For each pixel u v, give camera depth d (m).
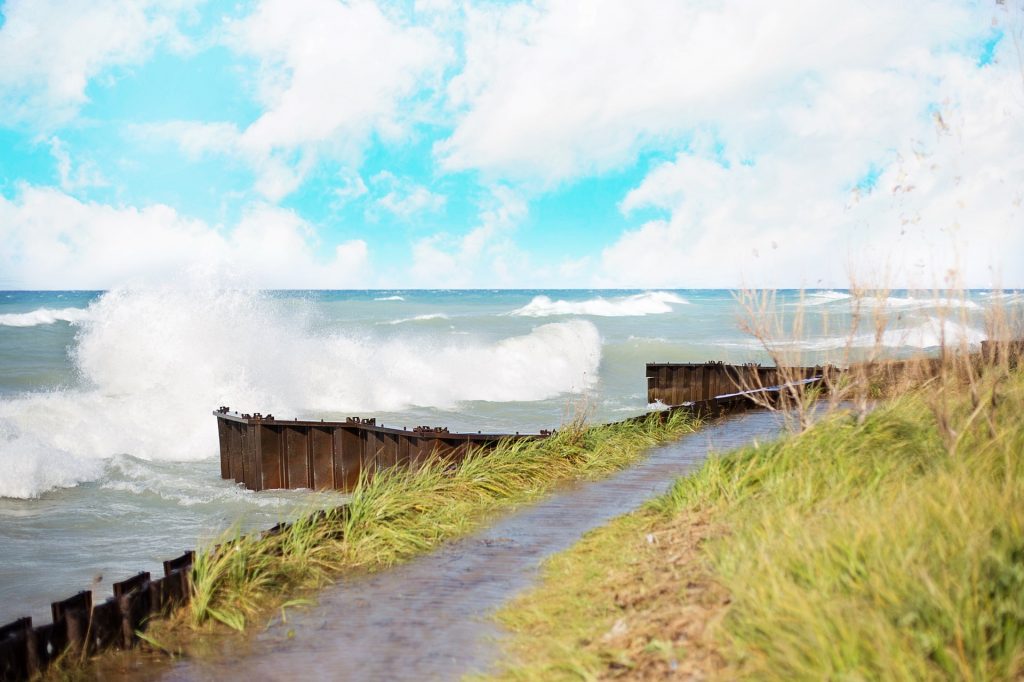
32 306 77.88
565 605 5.24
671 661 3.86
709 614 4.27
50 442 14.20
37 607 7.25
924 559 3.88
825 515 5.14
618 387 24.91
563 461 10.34
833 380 12.12
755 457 7.27
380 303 82.25
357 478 11.19
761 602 3.88
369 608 5.76
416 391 21.00
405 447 10.61
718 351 32.91
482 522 8.01
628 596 5.04
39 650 4.84
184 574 5.82
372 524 7.42
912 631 3.31
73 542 9.48
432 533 7.54
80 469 12.85
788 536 4.67
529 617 5.16
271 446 11.50
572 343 27.39
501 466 9.62
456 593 5.94
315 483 11.45
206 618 5.64
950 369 7.64
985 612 3.30
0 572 8.27
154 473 13.22
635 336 41.91
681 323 51.41
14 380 23.19
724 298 111.12
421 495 8.45
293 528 6.98
